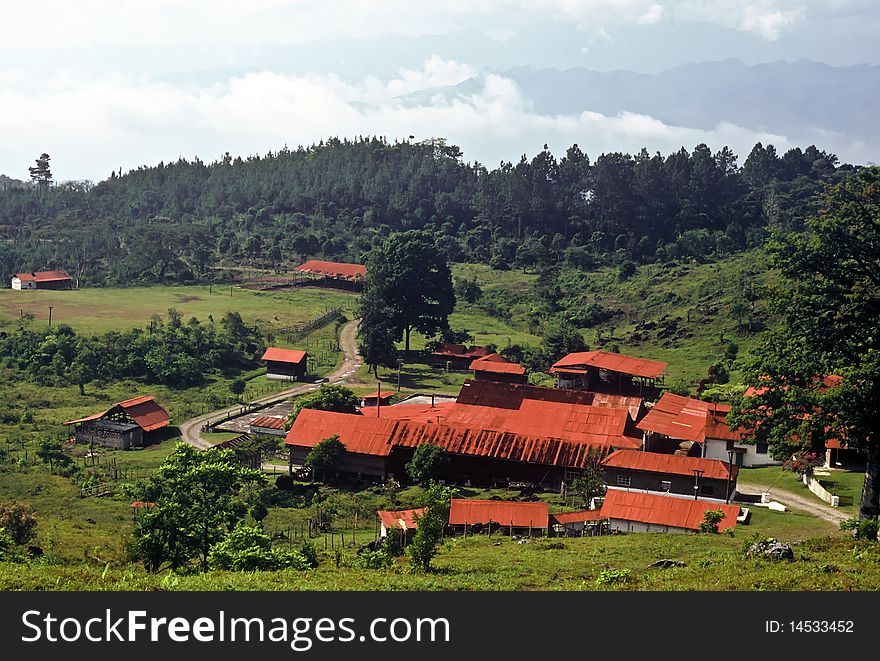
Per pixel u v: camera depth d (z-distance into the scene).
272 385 119.44
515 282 191.25
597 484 68.12
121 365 117.75
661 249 195.88
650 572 38.91
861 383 46.91
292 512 69.56
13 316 149.00
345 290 190.50
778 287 51.78
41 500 70.56
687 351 130.75
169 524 44.16
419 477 76.44
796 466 70.38
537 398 95.50
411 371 129.38
